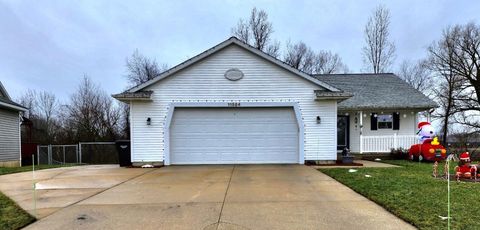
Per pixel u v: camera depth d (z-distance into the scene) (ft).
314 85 38.91
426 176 27.37
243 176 28.96
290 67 38.40
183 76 38.70
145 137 38.32
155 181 26.73
